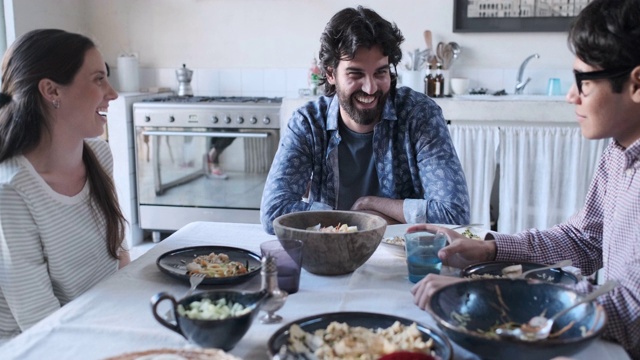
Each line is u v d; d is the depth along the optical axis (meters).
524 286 1.13
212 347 1.04
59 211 1.62
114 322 1.18
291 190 2.02
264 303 1.15
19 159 1.58
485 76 4.01
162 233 4.21
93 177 1.73
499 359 0.97
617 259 1.28
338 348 0.98
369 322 1.10
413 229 1.60
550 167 3.46
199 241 1.73
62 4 4.17
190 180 3.95
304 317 1.09
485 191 3.55
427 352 0.98
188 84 4.27
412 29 4.04
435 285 1.22
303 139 2.12
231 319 1.02
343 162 2.14
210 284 1.35
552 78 3.88
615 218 1.31
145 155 3.95
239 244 1.71
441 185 1.96
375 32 1.92
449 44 3.94
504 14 3.89
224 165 3.89
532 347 0.93
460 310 1.11
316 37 4.18
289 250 1.32
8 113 1.59
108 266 1.78
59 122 1.62
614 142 1.42
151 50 4.39
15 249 1.52
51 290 1.59
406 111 2.09
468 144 3.52
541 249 1.51
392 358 0.91
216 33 4.30
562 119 3.45
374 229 1.42
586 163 3.42
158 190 4.00
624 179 1.30
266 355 1.06
